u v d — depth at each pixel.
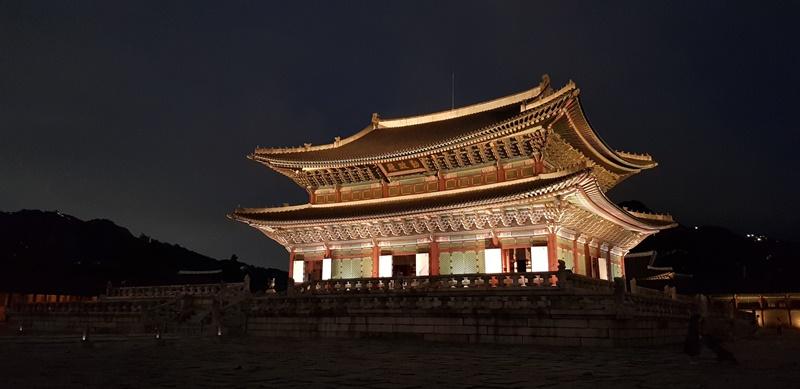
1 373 17.02
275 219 53.53
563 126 44.78
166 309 44.81
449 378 15.83
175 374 16.66
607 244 53.81
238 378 15.73
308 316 37.19
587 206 42.91
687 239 166.00
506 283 33.91
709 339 20.23
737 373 17.02
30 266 69.25
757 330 50.62
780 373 16.92
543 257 41.81
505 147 45.47
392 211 46.97
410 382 14.95
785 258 79.25
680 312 38.34
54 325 48.72
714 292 71.12
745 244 161.75
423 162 49.81
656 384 14.44
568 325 28.28
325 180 56.12
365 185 54.47
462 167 48.75
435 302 32.62
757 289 68.62
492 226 44.22
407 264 48.69
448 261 46.34
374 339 34.09
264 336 38.28
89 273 80.31
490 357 22.50
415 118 63.12
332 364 19.73
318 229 52.91
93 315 46.69
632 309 28.53
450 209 43.69
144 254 115.06
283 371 17.50
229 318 40.34
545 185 39.91
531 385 14.34
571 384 14.50
